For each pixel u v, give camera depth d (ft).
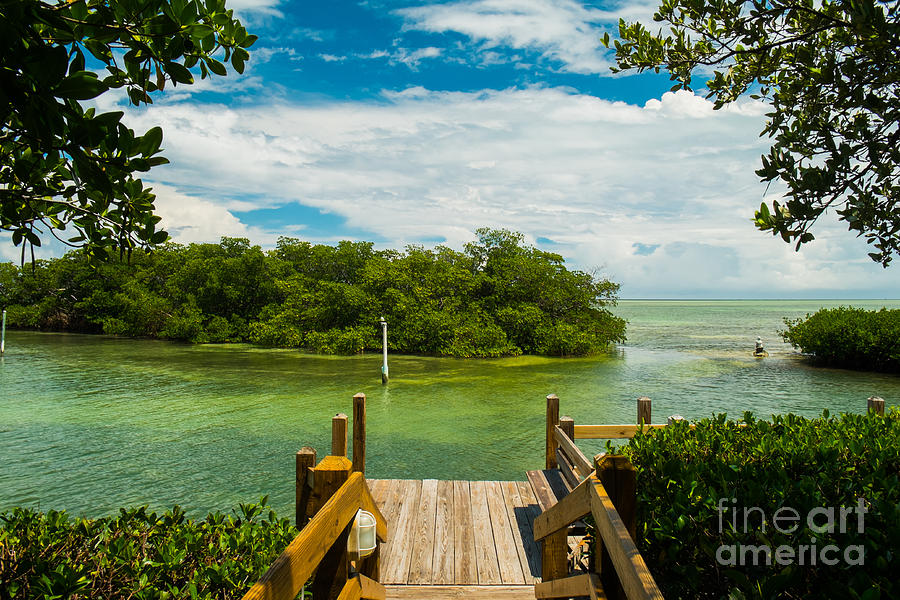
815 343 83.30
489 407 53.83
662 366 83.71
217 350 103.55
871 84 7.98
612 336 110.11
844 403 56.49
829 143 7.93
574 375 74.38
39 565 10.15
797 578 5.90
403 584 16.85
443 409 52.90
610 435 23.90
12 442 41.57
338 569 8.18
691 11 10.02
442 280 111.86
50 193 8.09
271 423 47.21
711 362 88.63
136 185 8.36
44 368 78.48
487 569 17.71
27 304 158.30
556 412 24.53
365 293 108.06
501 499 23.04
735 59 10.69
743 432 14.79
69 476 34.45
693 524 7.92
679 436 14.33
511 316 101.65
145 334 136.77
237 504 30.17
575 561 16.34
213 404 54.60
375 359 91.25
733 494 8.50
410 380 69.56
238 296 126.72
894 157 7.59
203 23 6.38
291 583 5.83
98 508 29.63
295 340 106.42
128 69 6.72
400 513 21.67
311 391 61.72
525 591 16.49
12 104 5.31
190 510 29.30
